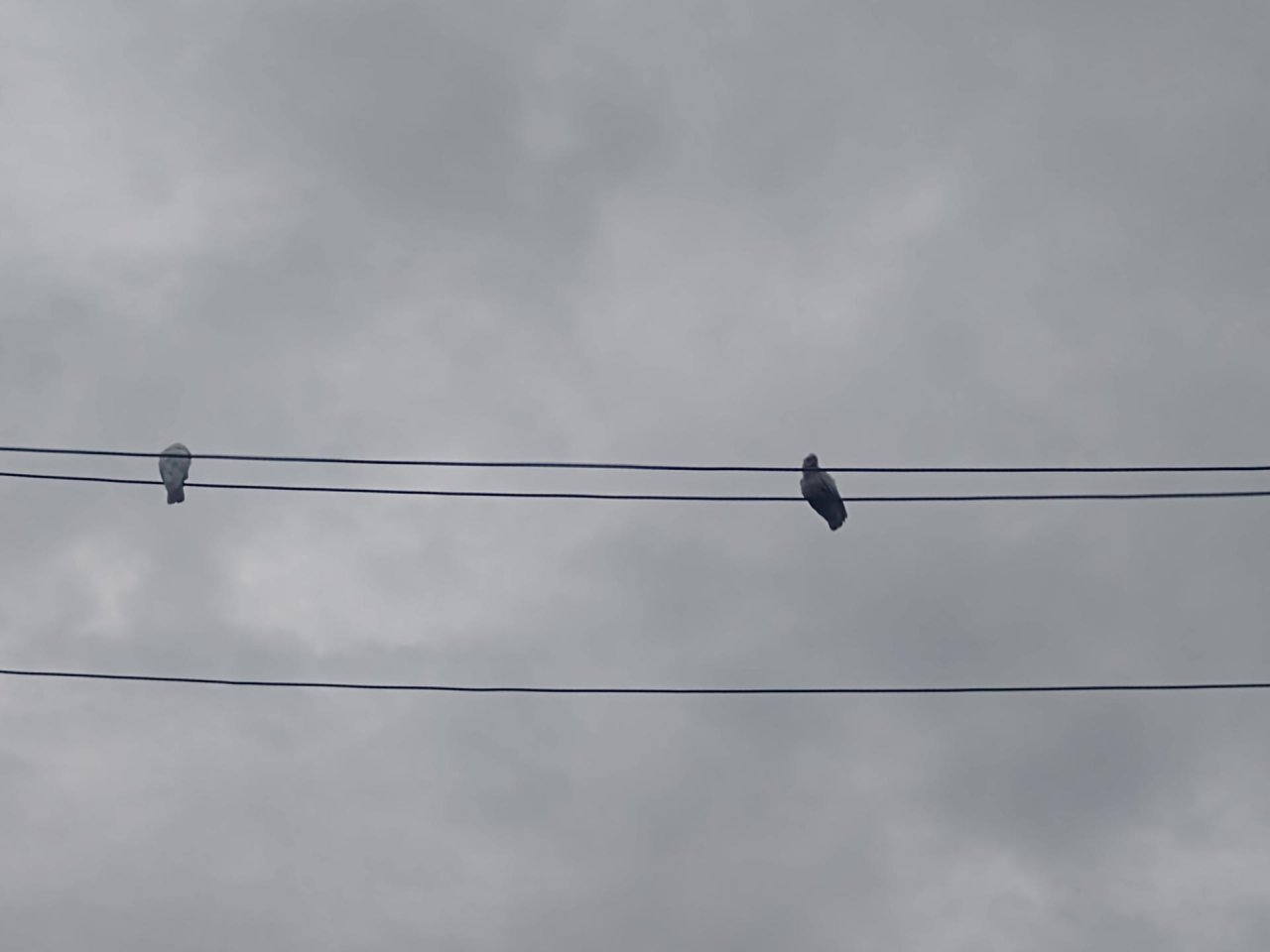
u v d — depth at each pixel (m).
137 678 24.02
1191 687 23.80
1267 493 23.61
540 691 24.00
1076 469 23.92
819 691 24.00
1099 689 23.89
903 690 23.92
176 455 24.06
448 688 24.19
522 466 23.48
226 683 24.27
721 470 23.66
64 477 24.25
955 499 24.02
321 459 23.94
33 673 23.97
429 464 23.66
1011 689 23.92
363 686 24.22
